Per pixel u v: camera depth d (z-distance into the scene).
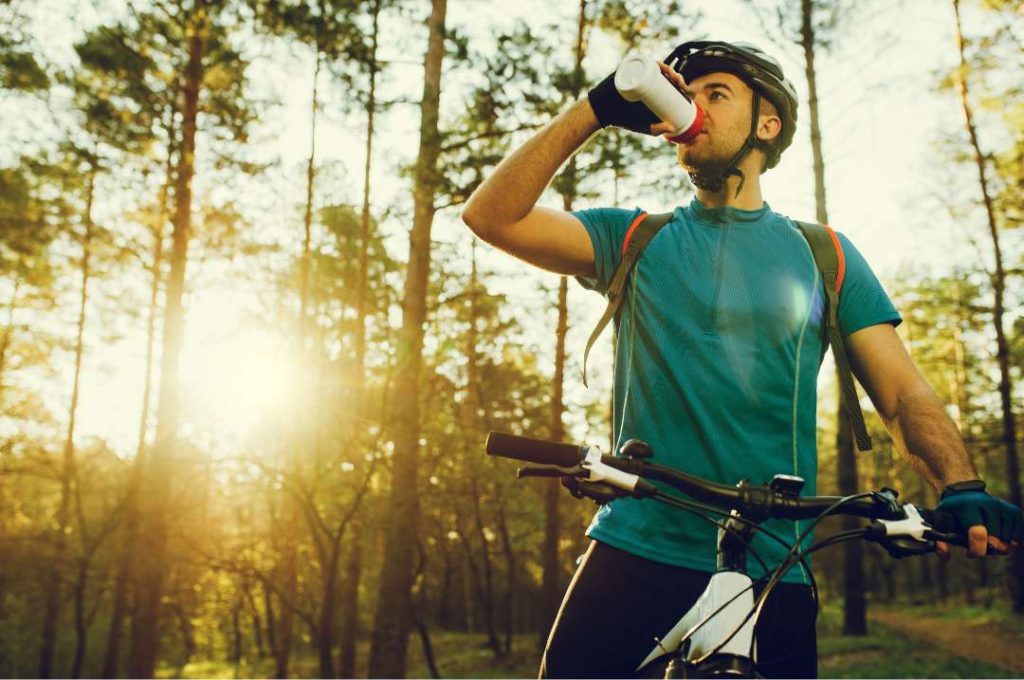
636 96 1.39
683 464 1.46
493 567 27.92
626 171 11.39
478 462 19.17
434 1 11.37
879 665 12.66
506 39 10.73
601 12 11.84
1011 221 16.73
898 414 1.46
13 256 15.44
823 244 1.56
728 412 1.45
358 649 28.47
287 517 19.81
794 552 1.20
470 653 24.00
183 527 16.62
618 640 1.40
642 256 1.58
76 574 17.06
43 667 19.38
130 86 12.79
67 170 14.16
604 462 1.19
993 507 1.20
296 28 11.91
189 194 13.26
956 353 23.70
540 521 22.03
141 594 12.55
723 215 1.56
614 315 1.61
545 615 16.03
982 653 14.46
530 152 1.46
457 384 21.64
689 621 1.29
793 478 1.20
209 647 34.94
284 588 19.64
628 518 1.45
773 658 1.37
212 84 13.33
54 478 18.33
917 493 34.66
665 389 1.49
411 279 11.77
